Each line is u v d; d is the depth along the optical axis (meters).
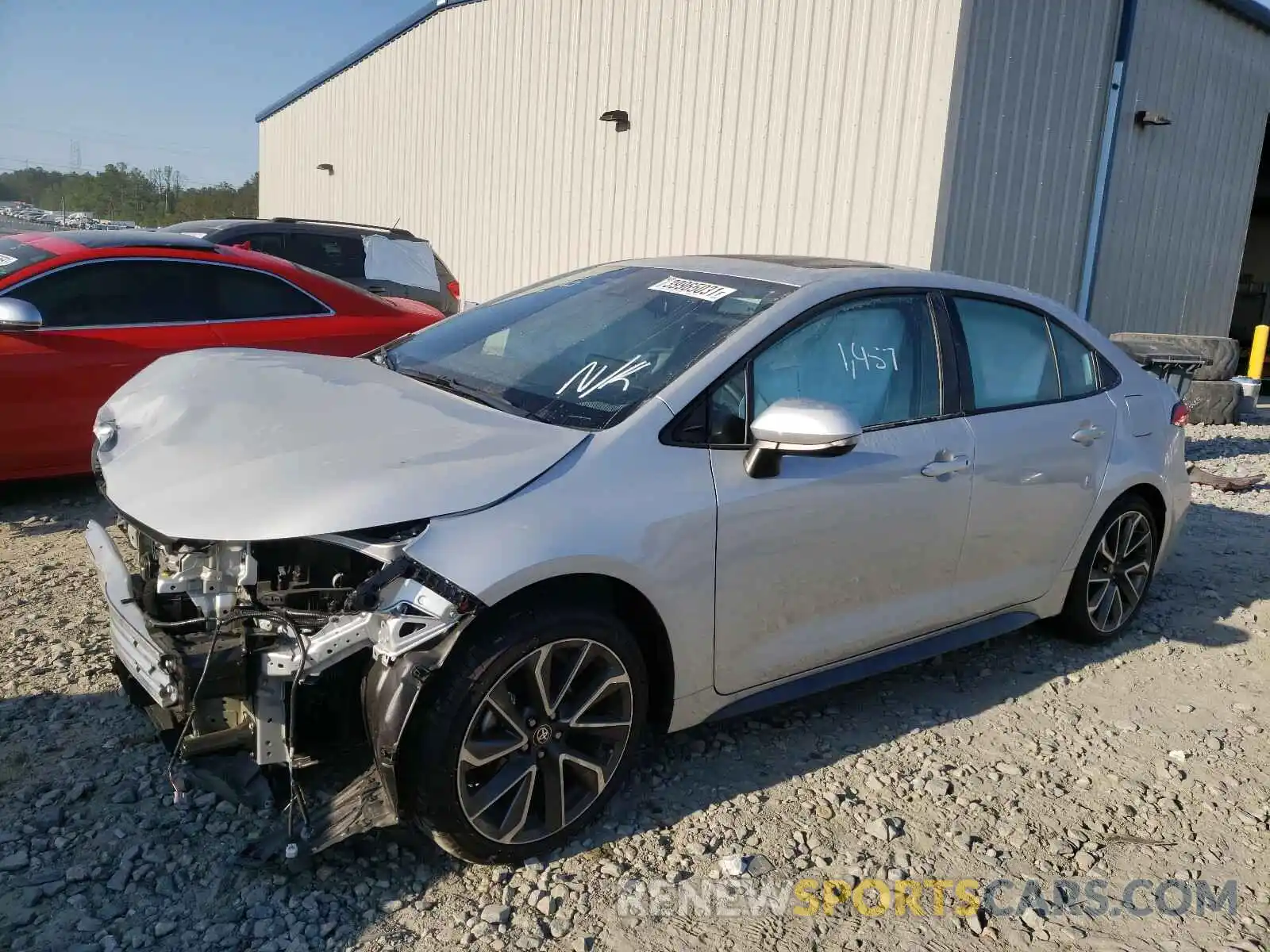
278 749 2.56
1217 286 13.13
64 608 4.23
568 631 2.72
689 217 10.55
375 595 2.51
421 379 3.49
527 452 2.80
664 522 2.87
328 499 2.52
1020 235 9.34
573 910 2.64
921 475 3.52
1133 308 11.53
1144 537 4.69
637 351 3.31
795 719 3.79
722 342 3.21
